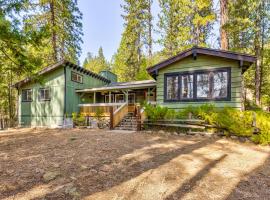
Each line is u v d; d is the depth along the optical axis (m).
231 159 5.09
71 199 3.12
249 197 3.21
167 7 24.33
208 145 6.61
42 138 8.84
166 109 10.00
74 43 20.09
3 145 7.41
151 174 4.12
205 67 10.15
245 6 16.17
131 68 29.61
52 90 16.05
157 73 11.26
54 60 18.27
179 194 3.30
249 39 17.88
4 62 11.59
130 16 27.38
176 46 23.27
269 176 4.04
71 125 14.26
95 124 13.50
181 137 8.09
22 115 17.16
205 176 4.02
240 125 7.59
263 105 20.58
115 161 4.93
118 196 3.22
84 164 4.72
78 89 16.78
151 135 8.60
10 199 3.12
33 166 4.62
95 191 3.39
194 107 9.68
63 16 18.53
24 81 16.80
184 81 10.60
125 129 11.33
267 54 17.86
